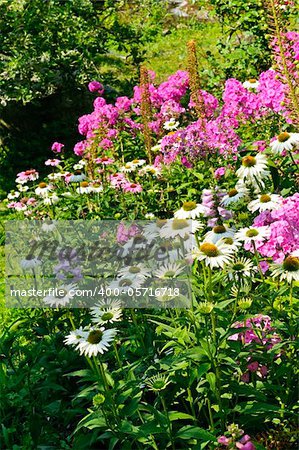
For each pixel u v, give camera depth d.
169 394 3.24
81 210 5.05
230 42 8.30
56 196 5.24
